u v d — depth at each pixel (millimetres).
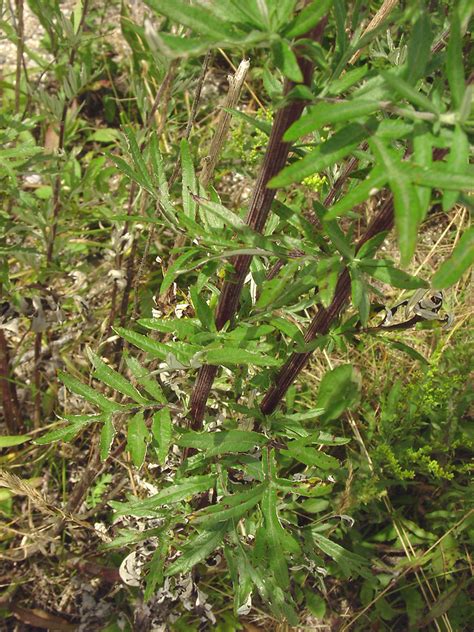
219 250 278
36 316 436
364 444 521
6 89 658
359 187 186
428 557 497
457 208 638
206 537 337
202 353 276
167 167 490
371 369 561
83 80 440
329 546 400
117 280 495
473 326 568
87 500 517
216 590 486
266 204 255
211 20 184
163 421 303
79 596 491
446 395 485
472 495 497
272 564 297
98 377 309
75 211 505
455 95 183
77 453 542
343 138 192
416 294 318
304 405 539
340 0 208
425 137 189
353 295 248
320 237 272
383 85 200
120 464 528
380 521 503
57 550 497
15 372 561
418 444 527
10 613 483
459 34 179
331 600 510
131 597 487
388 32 348
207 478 333
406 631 503
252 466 321
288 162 295
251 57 697
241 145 588
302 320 349
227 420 399
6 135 380
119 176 661
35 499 399
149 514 371
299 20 191
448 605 487
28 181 623
